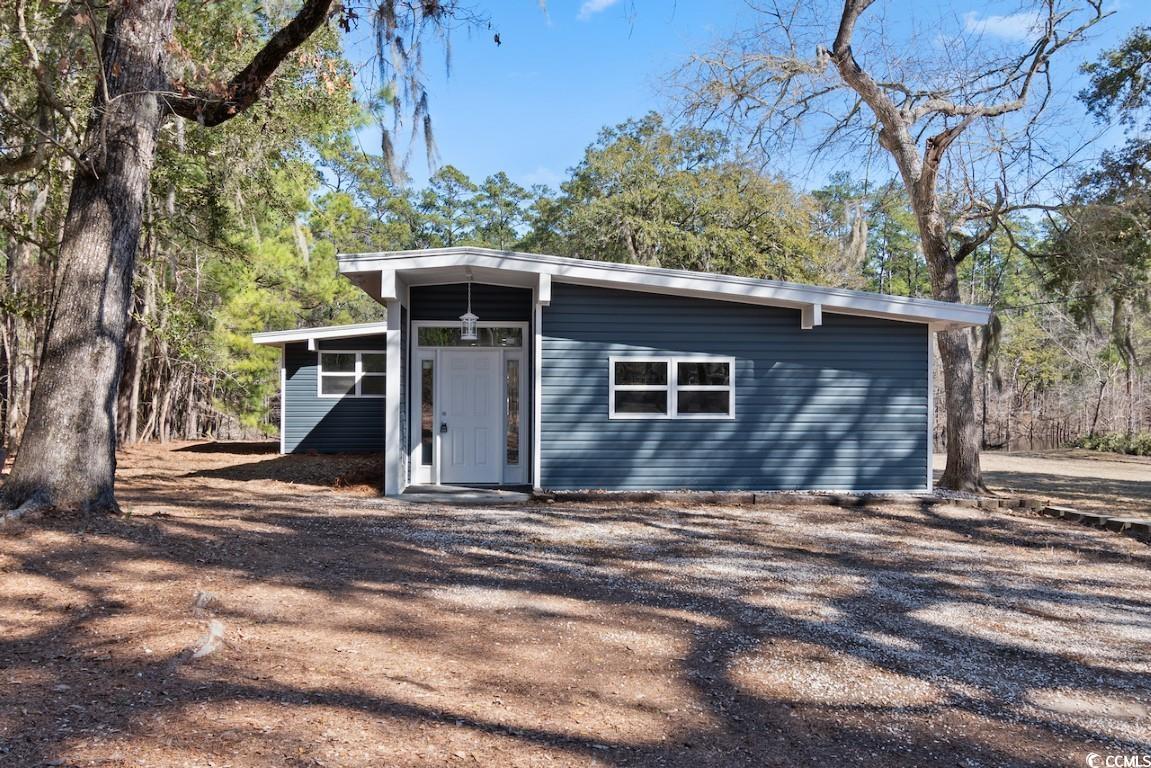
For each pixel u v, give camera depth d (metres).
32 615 4.78
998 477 18.86
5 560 5.75
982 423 33.41
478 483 13.26
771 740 3.92
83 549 6.21
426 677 4.37
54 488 7.09
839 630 5.80
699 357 12.31
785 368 12.43
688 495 11.93
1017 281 37.75
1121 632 6.11
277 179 16.88
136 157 7.67
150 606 5.10
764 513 11.25
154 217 14.44
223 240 17.58
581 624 5.63
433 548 7.95
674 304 12.31
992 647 5.58
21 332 18.23
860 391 12.52
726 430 12.34
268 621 5.07
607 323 12.22
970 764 3.75
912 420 12.59
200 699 3.76
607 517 10.50
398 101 8.73
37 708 3.51
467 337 12.11
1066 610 6.70
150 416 23.34
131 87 7.68
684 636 5.48
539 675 4.57
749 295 11.83
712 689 4.55
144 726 3.41
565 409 12.13
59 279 7.46
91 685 3.83
